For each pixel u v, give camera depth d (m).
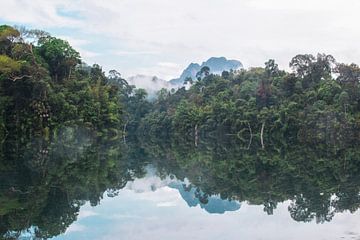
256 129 88.31
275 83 100.62
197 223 16.80
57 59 73.06
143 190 26.11
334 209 19.48
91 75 92.62
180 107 110.88
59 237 14.62
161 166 41.25
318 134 70.31
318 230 15.40
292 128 79.50
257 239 14.23
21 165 33.53
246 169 36.88
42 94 57.97
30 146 51.69
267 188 26.44
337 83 80.38
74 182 26.95
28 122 55.94
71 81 74.06
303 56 92.31
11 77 53.06
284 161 43.25
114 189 25.88
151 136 121.19
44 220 17.06
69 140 63.16
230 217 17.95
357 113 70.69
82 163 38.09
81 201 21.30
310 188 26.06
